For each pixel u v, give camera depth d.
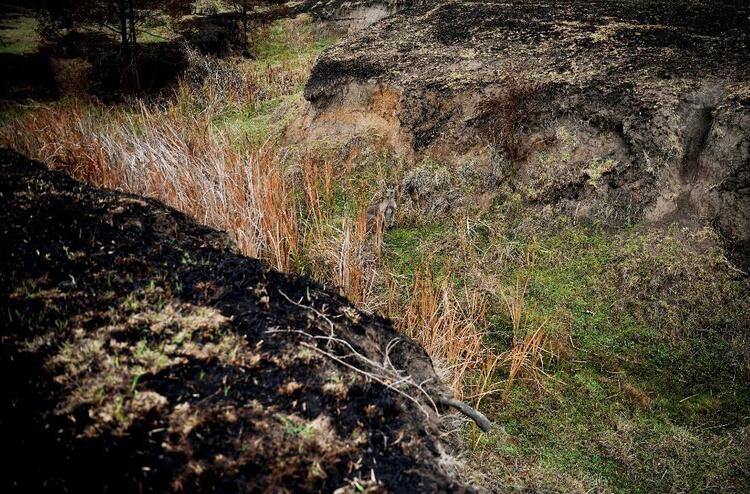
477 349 3.49
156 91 9.31
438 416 2.45
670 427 3.16
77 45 9.89
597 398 3.38
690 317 3.82
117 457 1.79
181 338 2.21
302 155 6.33
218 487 1.74
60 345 2.12
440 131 5.69
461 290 4.26
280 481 1.78
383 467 1.92
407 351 2.71
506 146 5.24
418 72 6.25
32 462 1.79
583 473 2.87
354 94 6.57
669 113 4.62
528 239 4.67
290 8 13.46
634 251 4.27
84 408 1.91
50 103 8.80
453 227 4.99
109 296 2.36
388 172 5.82
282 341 2.30
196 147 5.86
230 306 2.44
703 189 4.34
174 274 2.57
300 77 9.52
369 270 4.30
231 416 1.94
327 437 1.95
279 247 4.24
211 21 11.70
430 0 10.30
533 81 5.40
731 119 4.33
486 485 2.62
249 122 7.79
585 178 4.76
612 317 3.94
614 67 5.34
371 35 7.72
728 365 3.53
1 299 2.29
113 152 5.22
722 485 2.79
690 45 5.65
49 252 2.56
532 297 4.14
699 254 4.12
